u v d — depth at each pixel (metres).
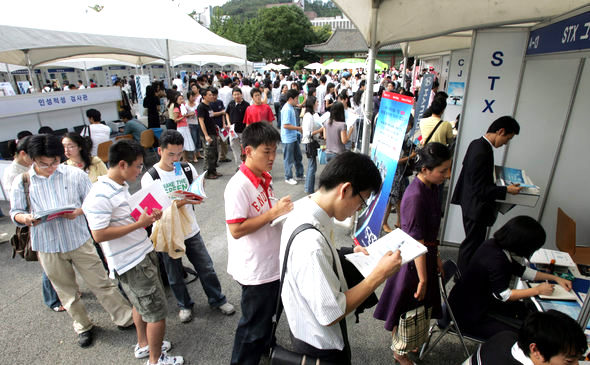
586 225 3.41
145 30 6.77
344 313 1.24
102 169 3.64
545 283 2.10
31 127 6.23
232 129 6.93
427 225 2.15
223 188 6.19
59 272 2.52
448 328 2.31
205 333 2.79
